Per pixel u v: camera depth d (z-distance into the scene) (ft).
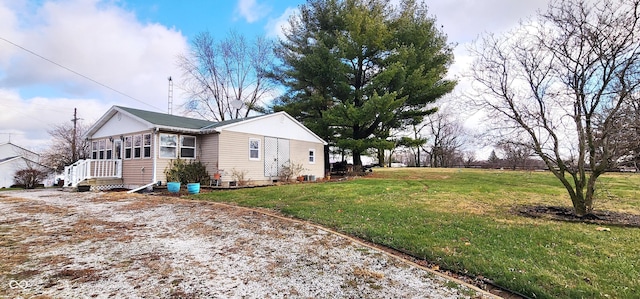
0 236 16.22
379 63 60.29
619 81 18.52
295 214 21.30
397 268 12.07
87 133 53.16
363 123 57.11
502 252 13.07
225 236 16.44
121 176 45.37
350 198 27.94
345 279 11.00
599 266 11.50
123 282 10.48
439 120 126.41
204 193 33.71
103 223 19.48
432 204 24.66
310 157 58.90
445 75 61.31
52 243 14.97
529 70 21.31
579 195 20.63
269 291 9.98
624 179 43.50
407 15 59.72
